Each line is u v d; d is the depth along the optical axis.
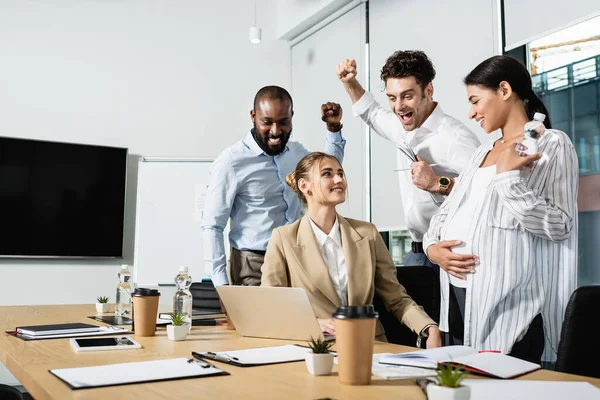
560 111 3.10
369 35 4.58
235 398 0.87
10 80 4.67
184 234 4.97
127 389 0.93
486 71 1.77
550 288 1.66
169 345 1.43
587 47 2.96
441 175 2.76
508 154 1.61
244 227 2.72
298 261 1.70
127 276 2.32
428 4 3.97
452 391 0.74
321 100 5.17
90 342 1.44
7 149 4.57
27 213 4.59
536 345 1.67
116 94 4.99
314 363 1.04
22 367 1.15
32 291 4.57
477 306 1.71
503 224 1.68
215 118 5.29
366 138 4.54
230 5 5.46
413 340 1.81
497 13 3.45
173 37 5.23
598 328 1.17
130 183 4.98
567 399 0.83
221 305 2.44
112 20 5.04
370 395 0.89
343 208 4.78
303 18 5.18
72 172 4.76
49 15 4.83
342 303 1.72
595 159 2.94
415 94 2.66
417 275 1.95
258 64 5.52
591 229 2.98
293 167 2.78
